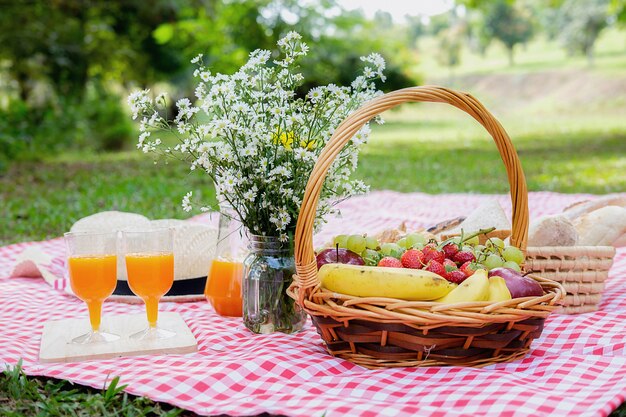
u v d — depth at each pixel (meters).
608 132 15.58
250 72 2.39
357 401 1.79
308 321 2.58
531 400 1.76
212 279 2.64
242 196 2.32
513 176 2.32
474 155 11.77
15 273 3.54
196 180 8.36
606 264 2.65
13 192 7.45
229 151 2.25
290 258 2.38
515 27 35.91
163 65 17.30
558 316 2.60
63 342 2.27
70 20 13.91
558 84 28.06
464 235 2.56
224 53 14.35
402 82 16.44
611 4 17.81
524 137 15.25
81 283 2.20
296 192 2.29
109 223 3.15
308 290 2.08
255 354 2.11
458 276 2.10
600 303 2.84
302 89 14.35
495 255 2.28
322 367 2.04
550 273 2.61
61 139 12.65
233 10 14.17
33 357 2.23
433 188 7.81
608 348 2.21
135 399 1.90
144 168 9.73
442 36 37.25
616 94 25.14
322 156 2.00
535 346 2.30
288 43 2.36
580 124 18.34
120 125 13.84
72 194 7.24
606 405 1.73
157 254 2.23
